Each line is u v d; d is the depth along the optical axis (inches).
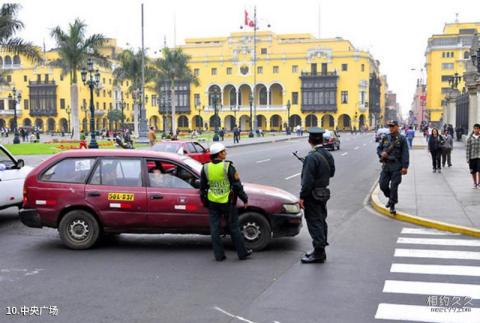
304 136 2970.0
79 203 329.1
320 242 293.3
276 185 671.1
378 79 4790.8
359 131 3846.0
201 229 326.0
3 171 423.5
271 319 209.0
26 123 4151.1
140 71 2393.0
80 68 1727.4
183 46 4239.7
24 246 340.2
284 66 3973.9
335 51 3880.4
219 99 4045.3
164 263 296.0
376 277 267.0
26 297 237.0
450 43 4104.3
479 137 579.5
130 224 328.5
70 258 308.2
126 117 4628.4
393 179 442.6
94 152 342.0
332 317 211.2
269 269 282.8
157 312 216.8
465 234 374.3
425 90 4741.6
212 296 237.0
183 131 3794.3
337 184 699.4
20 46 1241.4
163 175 333.1
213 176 296.4
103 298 235.0
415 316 212.5
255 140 2278.5
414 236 369.1
